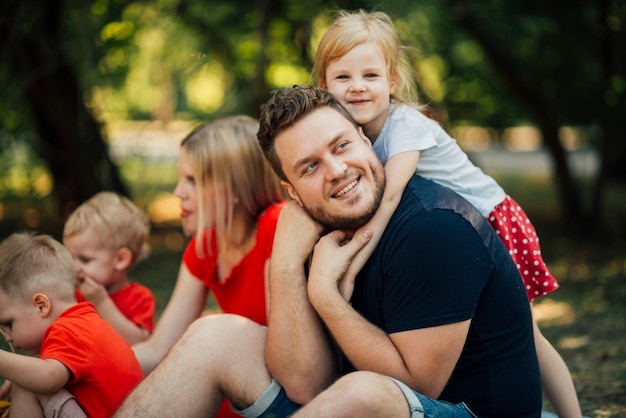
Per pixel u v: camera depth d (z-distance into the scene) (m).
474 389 2.15
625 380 3.61
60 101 8.70
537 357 2.40
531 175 17.53
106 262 3.14
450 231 2.08
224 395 2.30
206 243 2.92
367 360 2.12
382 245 2.17
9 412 2.36
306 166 2.20
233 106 7.30
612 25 8.04
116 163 9.73
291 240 2.30
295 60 8.17
